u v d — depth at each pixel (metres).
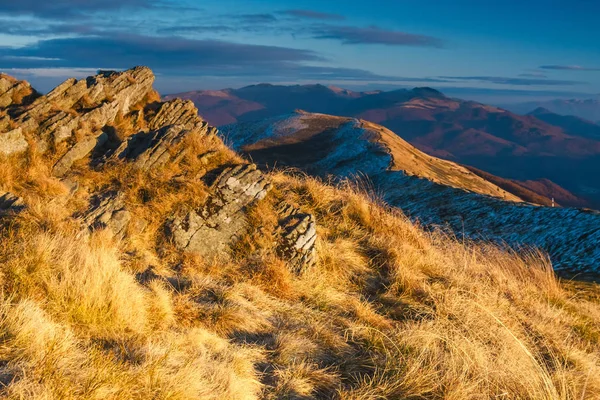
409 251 8.84
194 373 3.94
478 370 5.11
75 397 3.29
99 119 9.47
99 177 7.91
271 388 4.39
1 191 6.70
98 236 6.27
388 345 5.73
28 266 4.90
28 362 3.51
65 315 4.44
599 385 5.49
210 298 5.96
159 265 6.55
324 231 8.98
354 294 7.29
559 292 9.55
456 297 7.37
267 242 7.54
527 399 4.81
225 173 8.33
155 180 7.95
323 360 5.18
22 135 7.79
